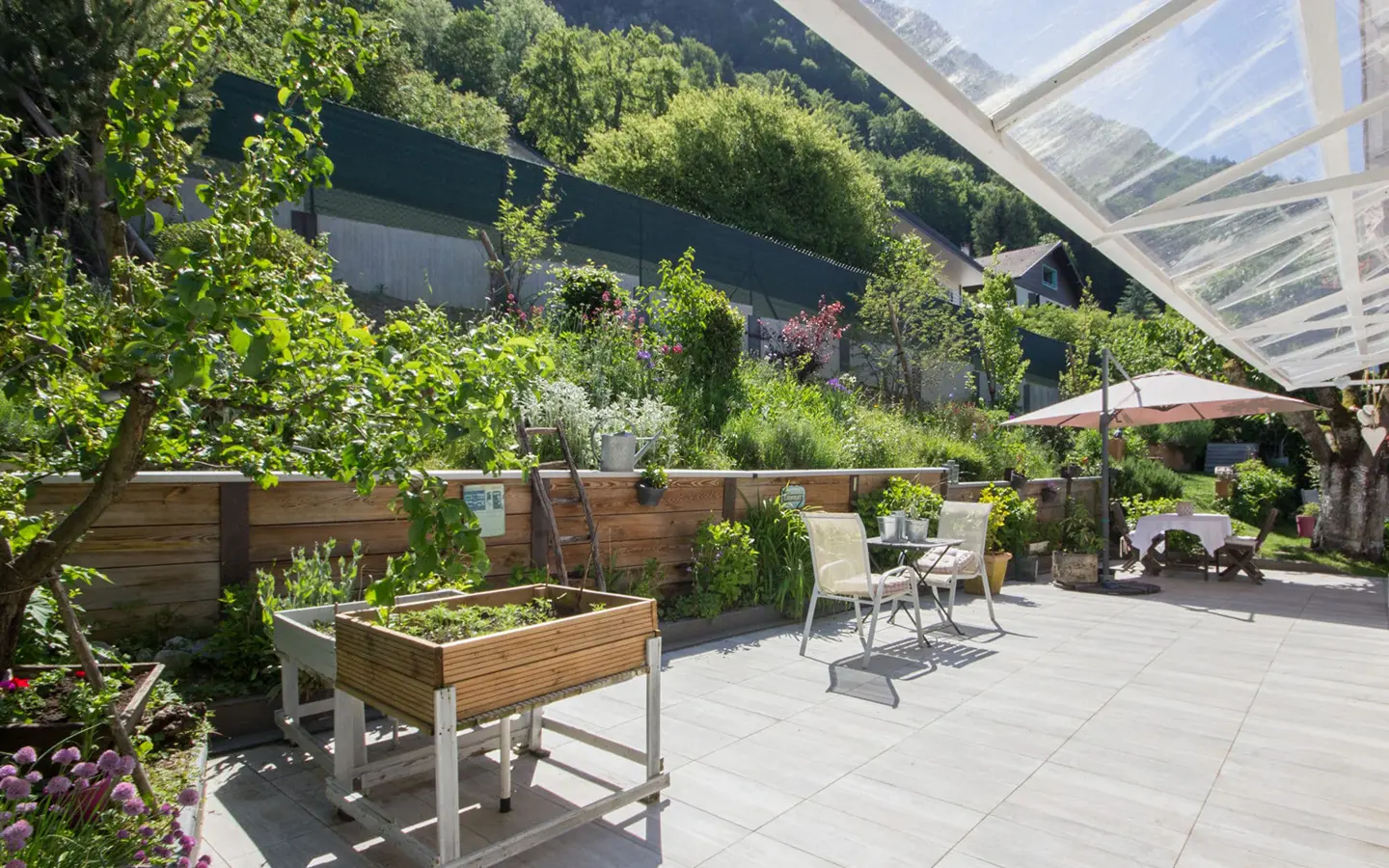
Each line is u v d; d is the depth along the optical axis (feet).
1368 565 34.32
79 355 6.89
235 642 11.75
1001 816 9.48
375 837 8.78
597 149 72.02
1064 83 6.81
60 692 8.36
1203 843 8.85
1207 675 15.93
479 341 8.47
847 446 27.45
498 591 10.68
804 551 20.98
